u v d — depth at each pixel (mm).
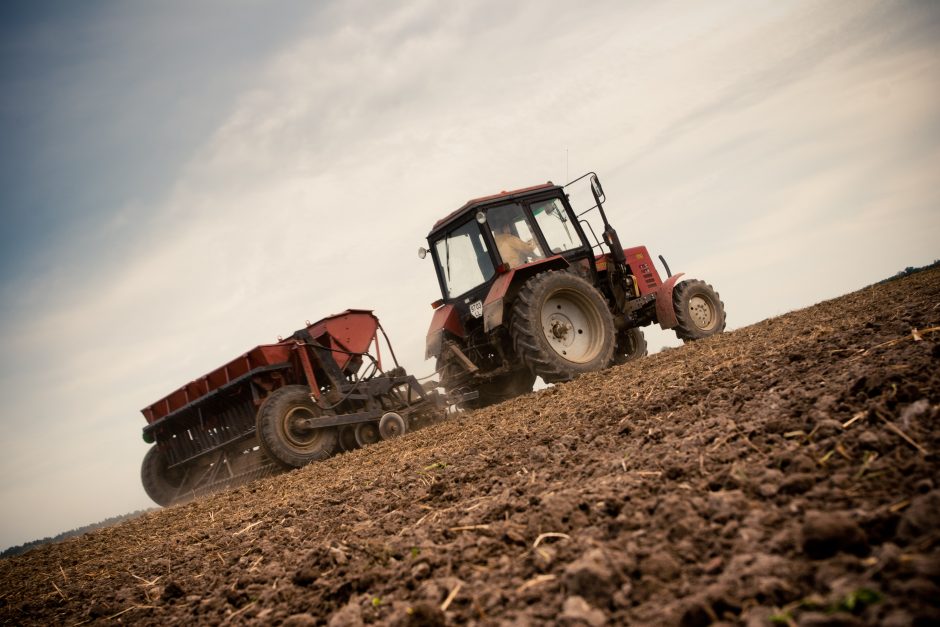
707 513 1605
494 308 6723
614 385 4891
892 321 3863
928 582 953
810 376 2908
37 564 4734
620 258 7988
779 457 1824
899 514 1265
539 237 7402
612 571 1350
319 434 7539
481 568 1729
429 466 3830
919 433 1701
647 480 2027
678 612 1153
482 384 7926
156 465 9133
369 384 8188
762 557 1241
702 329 8562
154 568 3266
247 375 7758
